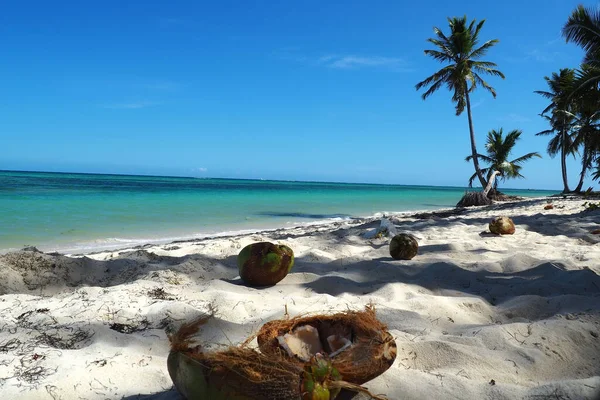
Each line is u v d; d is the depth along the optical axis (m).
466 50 33.62
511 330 3.55
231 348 2.17
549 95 39.88
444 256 7.15
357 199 45.16
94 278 5.68
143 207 24.36
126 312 4.14
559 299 4.46
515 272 5.97
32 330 3.63
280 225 18.06
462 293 5.02
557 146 42.03
